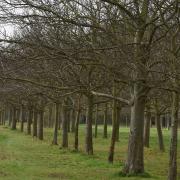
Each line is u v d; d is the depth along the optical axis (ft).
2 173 68.23
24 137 173.06
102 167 79.25
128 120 327.47
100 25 58.08
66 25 54.90
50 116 269.85
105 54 55.42
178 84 52.70
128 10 58.59
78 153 105.09
